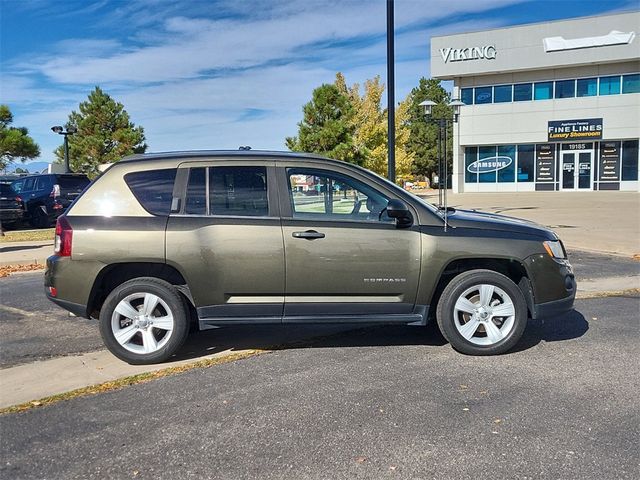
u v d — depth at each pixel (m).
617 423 3.81
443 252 5.12
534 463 3.30
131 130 30.31
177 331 5.14
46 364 5.23
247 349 5.61
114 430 3.83
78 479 3.23
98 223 5.06
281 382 4.67
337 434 3.71
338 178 5.21
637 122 33.47
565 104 34.81
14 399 4.40
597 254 11.74
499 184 37.19
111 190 5.17
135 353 5.12
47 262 5.23
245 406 4.19
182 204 5.13
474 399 4.25
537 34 34.06
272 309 5.12
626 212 20.36
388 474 3.21
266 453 3.48
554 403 4.16
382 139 30.48
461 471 3.23
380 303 5.17
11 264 11.31
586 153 35.16
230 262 5.02
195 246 5.00
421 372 4.85
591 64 33.78
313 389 4.50
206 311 5.11
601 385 4.49
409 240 5.11
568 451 3.44
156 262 5.03
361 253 5.07
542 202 26.20
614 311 6.93
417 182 59.22
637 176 34.22
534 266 5.21
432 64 36.38
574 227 15.75
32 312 7.35
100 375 4.91
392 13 11.41
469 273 5.23
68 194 19.81
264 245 5.02
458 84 36.91
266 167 5.21
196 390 4.52
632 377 4.66
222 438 3.69
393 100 11.64
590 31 32.97
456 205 24.75
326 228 5.07
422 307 5.21
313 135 23.80
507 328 5.26
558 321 6.47
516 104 35.84
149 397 4.39
